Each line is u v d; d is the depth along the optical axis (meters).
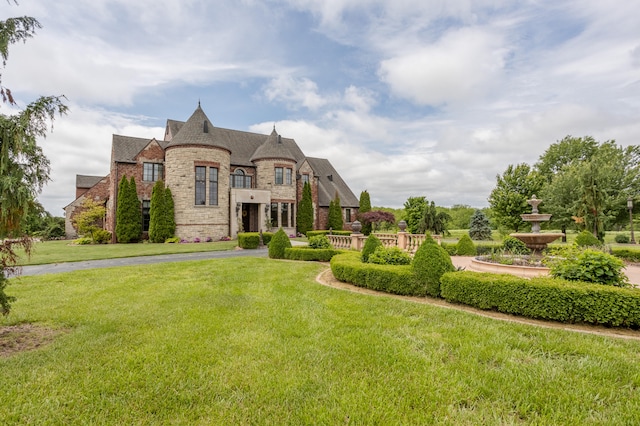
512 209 27.69
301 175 35.53
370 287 8.21
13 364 3.89
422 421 2.74
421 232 24.75
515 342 4.49
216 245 22.84
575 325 5.32
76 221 27.23
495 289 6.00
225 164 28.39
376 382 3.41
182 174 26.16
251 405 3.01
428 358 3.98
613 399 3.09
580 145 38.59
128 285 8.77
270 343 4.50
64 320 5.70
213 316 5.80
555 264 6.80
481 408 2.96
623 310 4.91
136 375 3.58
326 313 5.98
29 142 4.26
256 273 10.64
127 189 26.06
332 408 2.93
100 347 4.41
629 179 27.31
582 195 22.83
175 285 8.75
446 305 6.67
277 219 32.03
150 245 22.88
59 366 3.84
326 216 38.22
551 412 2.88
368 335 4.80
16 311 6.25
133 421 2.78
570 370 3.66
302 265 12.60
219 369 3.72
